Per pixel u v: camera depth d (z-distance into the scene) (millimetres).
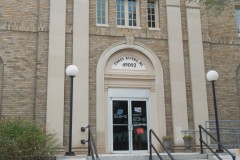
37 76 14883
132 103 16109
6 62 14773
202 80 16672
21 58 14984
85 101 15102
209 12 17656
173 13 17188
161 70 16422
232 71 17375
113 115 15766
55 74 14977
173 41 16797
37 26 15461
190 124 16125
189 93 16516
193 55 16891
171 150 15469
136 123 15945
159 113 15883
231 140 16359
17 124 11203
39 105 14617
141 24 16797
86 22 15938
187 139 15398
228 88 17078
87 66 15484
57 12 15664
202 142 13023
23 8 15531
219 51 17484
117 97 15984
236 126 16656
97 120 15172
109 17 16484
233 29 17938
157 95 16109
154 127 15891
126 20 17031
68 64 15367
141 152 15602
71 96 12281
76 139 14664
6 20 15180
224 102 16844
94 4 16438
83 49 15609
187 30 17234
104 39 16109
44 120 14531
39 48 15180
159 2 17344
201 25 17469
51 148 11695
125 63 16312
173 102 16047
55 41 15320
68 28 15742
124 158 11734
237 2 18375
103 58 15875
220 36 17703
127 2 17312
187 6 17484
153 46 16641
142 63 16516
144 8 17062
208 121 16234
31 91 14781
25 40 15219
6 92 14500
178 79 16375
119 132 15672
